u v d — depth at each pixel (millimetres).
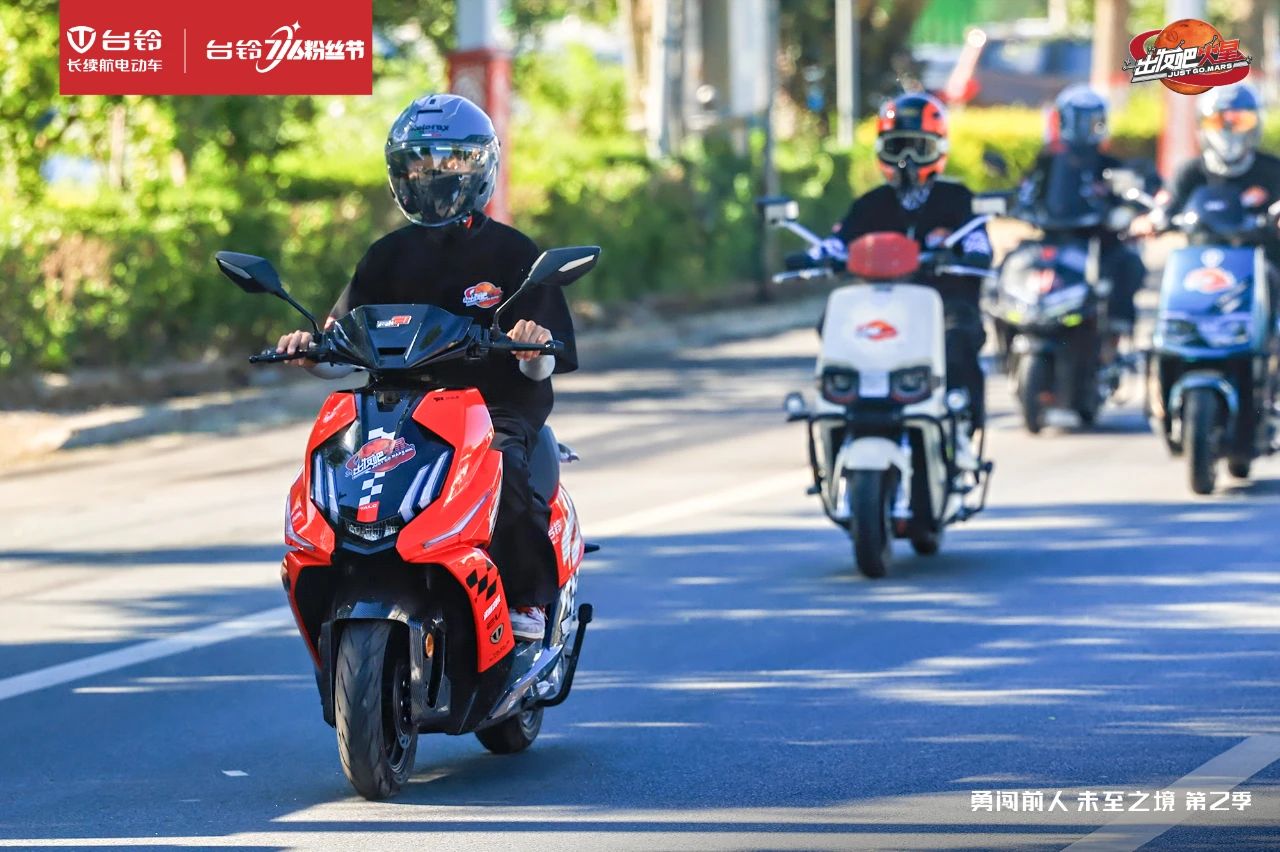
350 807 18750
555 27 131500
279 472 40250
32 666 25031
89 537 33688
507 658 18781
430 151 19219
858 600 27797
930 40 178625
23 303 47469
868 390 29000
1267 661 23859
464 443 18172
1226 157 36469
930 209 30938
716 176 75000
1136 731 20906
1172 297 35250
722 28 76750
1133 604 27094
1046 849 17047
